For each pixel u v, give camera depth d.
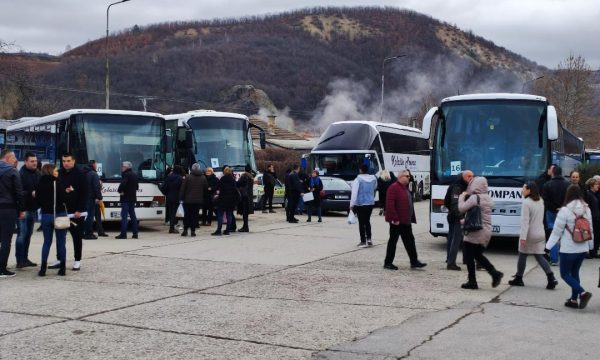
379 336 7.79
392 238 13.13
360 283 11.48
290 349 7.21
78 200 12.14
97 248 15.82
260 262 13.80
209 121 24.58
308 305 9.57
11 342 7.39
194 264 13.41
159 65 118.94
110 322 8.38
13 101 50.81
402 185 13.09
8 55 50.25
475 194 11.15
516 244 18.66
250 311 9.12
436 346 7.35
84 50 149.62
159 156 21.17
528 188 11.36
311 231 20.50
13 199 11.71
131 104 96.06
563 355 7.06
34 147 23.55
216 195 21.50
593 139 79.81
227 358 6.86
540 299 10.30
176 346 7.29
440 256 15.37
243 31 180.62
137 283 11.21
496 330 8.14
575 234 9.55
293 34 181.75
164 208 20.97
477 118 16.48
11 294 10.15
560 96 75.81
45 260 11.79
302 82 139.88
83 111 20.44
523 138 16.12
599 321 8.77
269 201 28.22
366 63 176.50
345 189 28.22
